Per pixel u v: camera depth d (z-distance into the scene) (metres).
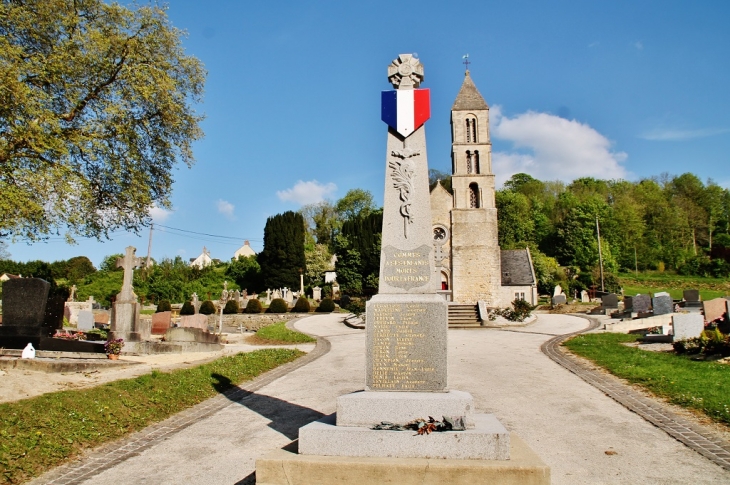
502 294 48.69
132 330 20.00
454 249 43.41
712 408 9.38
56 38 17.28
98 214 20.06
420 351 7.04
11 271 63.38
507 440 5.97
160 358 16.86
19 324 14.59
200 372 13.23
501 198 81.25
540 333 25.53
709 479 6.36
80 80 17.67
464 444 6.00
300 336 25.28
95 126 17.55
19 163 15.76
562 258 75.06
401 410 6.56
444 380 6.96
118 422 9.01
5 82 14.41
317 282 66.06
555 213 87.31
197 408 10.57
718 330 16.53
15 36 16.53
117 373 12.62
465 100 45.25
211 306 43.78
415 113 7.82
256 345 23.41
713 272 75.50
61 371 12.54
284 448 6.51
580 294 55.69
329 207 87.69
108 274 61.19
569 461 7.08
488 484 5.62
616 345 19.27
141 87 17.97
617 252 77.88
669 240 84.12
